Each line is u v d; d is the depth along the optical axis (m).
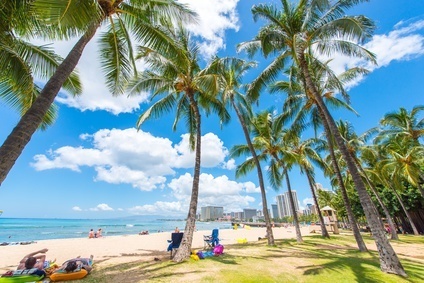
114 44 7.60
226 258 8.81
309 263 8.42
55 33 6.04
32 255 7.23
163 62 9.75
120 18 7.15
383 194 31.42
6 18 4.46
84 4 4.67
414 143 20.88
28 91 6.49
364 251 11.27
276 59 11.33
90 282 6.09
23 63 5.79
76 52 5.38
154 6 6.98
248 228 49.72
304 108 14.59
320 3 9.47
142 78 10.72
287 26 10.75
